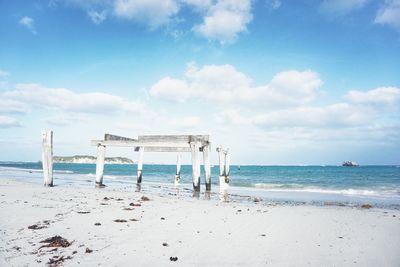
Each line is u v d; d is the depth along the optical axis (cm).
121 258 646
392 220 1155
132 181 3741
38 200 1296
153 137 1964
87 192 1730
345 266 642
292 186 3650
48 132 1986
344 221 1120
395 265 652
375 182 4425
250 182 4491
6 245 700
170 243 762
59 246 707
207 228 929
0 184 2020
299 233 909
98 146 2116
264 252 716
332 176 6212
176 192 2355
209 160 2025
